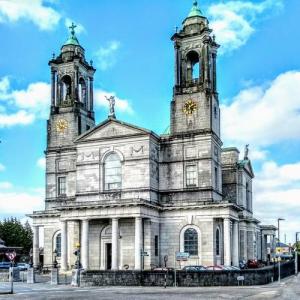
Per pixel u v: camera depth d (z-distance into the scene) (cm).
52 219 9425
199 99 8756
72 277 6844
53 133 9819
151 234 8194
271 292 5322
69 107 9812
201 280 6425
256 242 11556
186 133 8712
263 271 6969
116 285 6550
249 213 11238
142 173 8450
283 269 9150
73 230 8719
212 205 8156
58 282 7056
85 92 10250
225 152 10650
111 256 8300
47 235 9412
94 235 8494
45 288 6284
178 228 8381
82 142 8925
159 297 4788
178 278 6425
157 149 8806
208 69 8875
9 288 6256
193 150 8650
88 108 10269
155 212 8388
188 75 9056
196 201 8362
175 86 8956
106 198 8600
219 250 8356
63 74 9994
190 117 8781
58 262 9175
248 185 11294
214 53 9219
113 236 7994
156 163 8719
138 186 8450
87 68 10312
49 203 9631
